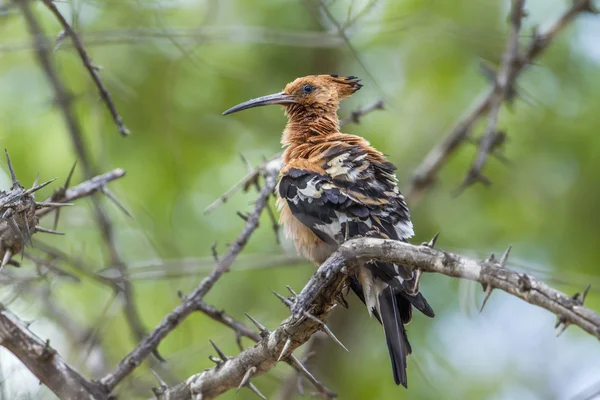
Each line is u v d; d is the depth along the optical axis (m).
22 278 9.17
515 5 10.90
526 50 11.52
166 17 13.23
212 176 13.75
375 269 7.59
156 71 13.66
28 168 12.86
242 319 13.09
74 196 7.81
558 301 4.93
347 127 14.77
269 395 12.35
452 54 14.73
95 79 8.11
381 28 13.86
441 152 12.29
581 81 14.28
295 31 13.70
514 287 5.16
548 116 14.27
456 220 14.44
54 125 13.25
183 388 7.44
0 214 6.48
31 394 8.01
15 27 12.90
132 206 12.97
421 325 13.46
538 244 13.77
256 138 14.22
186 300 7.99
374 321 14.05
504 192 14.32
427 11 13.26
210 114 14.06
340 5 12.97
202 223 13.37
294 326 6.64
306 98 10.77
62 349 11.64
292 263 11.97
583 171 13.77
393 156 14.73
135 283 12.91
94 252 12.74
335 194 8.45
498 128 14.45
